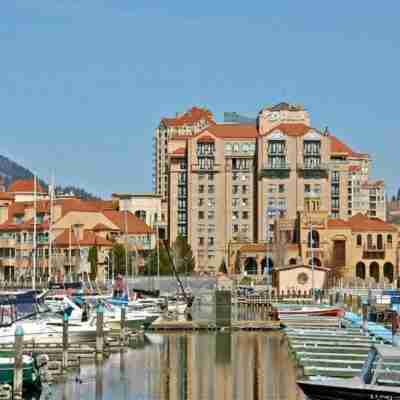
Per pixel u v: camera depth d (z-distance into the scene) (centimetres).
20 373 6962
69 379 8038
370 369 6131
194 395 7356
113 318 11769
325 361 7931
